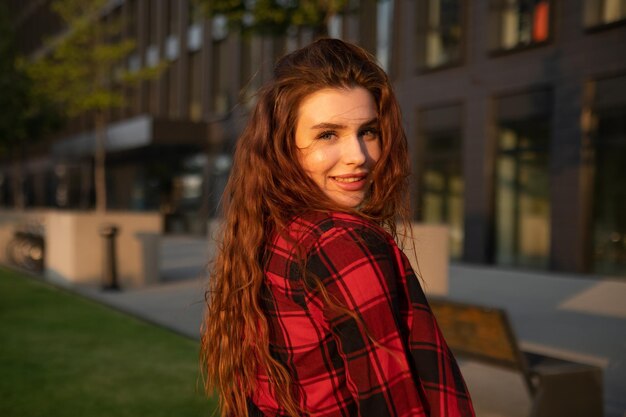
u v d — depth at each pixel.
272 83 1.22
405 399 1.02
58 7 20.78
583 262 12.23
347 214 1.11
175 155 26.45
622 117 11.52
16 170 50.59
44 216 13.85
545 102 12.98
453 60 15.14
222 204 1.35
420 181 16.12
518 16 13.56
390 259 1.06
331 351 1.09
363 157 1.14
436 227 8.80
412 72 16.16
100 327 7.02
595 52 11.91
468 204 14.67
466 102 14.70
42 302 8.80
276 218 1.13
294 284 1.10
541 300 9.22
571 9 12.38
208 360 1.37
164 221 27.12
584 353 6.00
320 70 1.14
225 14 10.25
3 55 22.08
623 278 11.53
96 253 11.04
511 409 4.29
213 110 25.75
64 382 4.87
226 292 1.30
